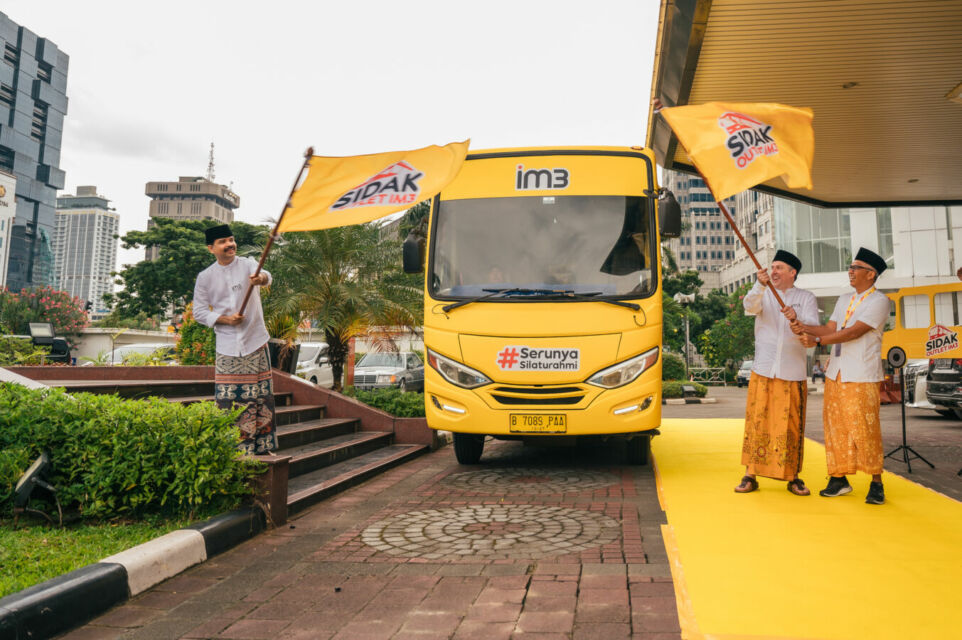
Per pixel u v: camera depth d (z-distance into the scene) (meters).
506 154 7.07
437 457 8.72
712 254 119.44
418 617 3.13
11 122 132.25
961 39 7.25
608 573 3.69
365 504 5.77
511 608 3.20
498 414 6.44
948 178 12.19
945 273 35.66
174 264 45.72
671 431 11.07
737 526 4.66
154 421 4.58
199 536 4.13
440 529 4.83
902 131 9.94
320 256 14.20
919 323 14.05
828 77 8.25
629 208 6.77
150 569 3.65
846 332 5.39
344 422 9.01
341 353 14.73
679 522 4.79
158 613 3.28
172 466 4.52
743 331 40.75
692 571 3.67
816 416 14.80
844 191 13.02
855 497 5.62
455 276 6.77
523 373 6.41
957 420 13.66
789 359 5.74
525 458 8.41
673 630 2.88
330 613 3.22
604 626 2.94
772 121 4.71
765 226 64.94
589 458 8.27
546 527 4.81
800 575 3.59
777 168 4.60
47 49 141.12
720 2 6.49
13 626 2.81
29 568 3.52
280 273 13.77
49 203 143.12
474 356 6.54
